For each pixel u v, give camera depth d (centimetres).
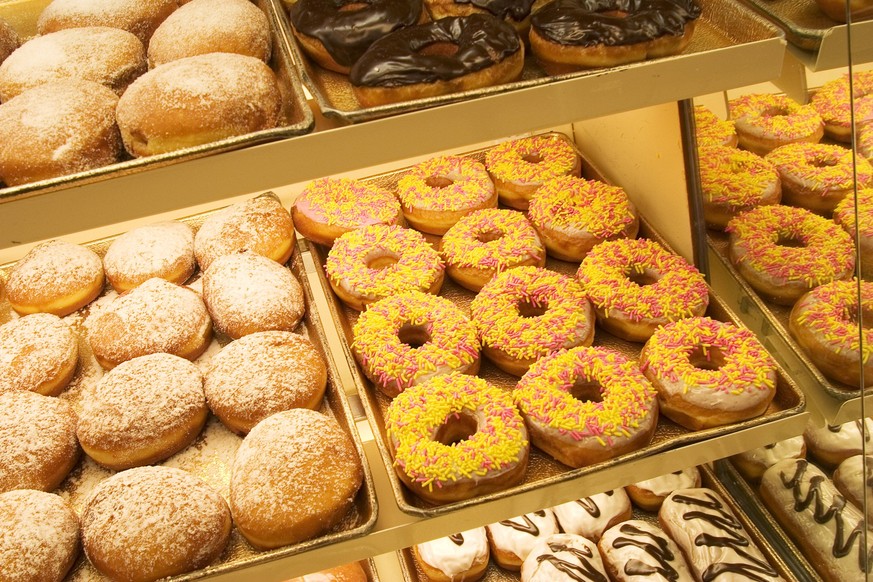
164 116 76
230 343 90
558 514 93
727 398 81
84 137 78
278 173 73
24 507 78
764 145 99
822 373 84
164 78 78
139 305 91
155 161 71
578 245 97
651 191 98
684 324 87
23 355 88
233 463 81
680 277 91
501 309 91
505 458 79
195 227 104
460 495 78
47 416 84
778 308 90
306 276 97
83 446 84
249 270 93
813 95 96
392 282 94
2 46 90
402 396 84
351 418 83
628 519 94
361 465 80
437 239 103
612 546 90
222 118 77
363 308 95
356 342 89
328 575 89
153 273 96
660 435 82
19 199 70
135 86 79
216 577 75
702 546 88
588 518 92
